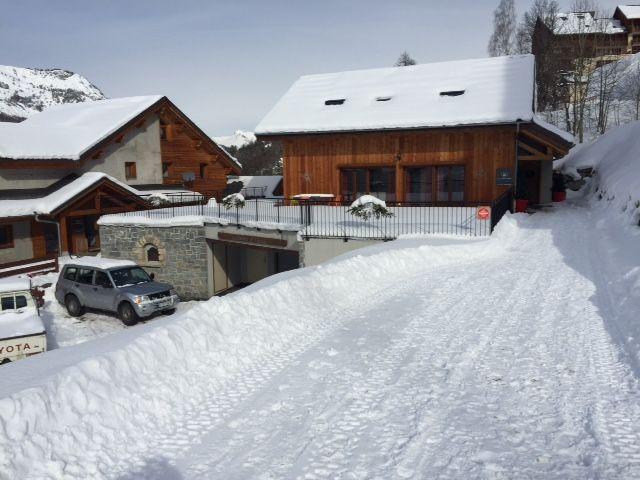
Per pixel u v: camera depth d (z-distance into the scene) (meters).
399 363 6.73
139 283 17.31
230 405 5.62
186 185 33.25
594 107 56.19
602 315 8.40
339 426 5.12
